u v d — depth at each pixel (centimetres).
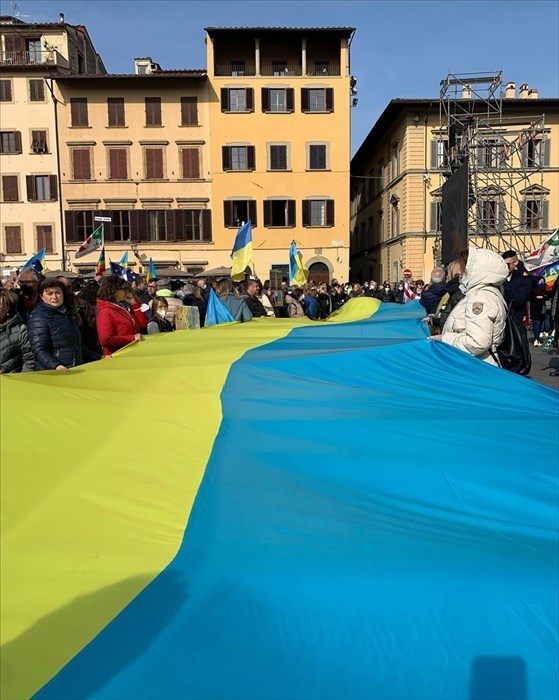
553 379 982
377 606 165
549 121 3275
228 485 238
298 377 388
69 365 475
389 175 3866
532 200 3259
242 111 3622
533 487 244
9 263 3712
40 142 3669
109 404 297
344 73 3616
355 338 556
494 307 436
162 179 3659
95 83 3619
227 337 570
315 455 270
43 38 3856
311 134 3638
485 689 145
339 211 3662
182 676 147
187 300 1035
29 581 177
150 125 3641
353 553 189
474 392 378
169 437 272
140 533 203
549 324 1370
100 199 3678
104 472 238
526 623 160
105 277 570
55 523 205
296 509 221
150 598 169
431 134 3372
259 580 175
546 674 149
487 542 200
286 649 154
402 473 252
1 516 206
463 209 1689
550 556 189
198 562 184
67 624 160
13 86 3647
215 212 3678
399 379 392
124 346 539
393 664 150
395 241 3675
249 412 318
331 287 2088
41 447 244
